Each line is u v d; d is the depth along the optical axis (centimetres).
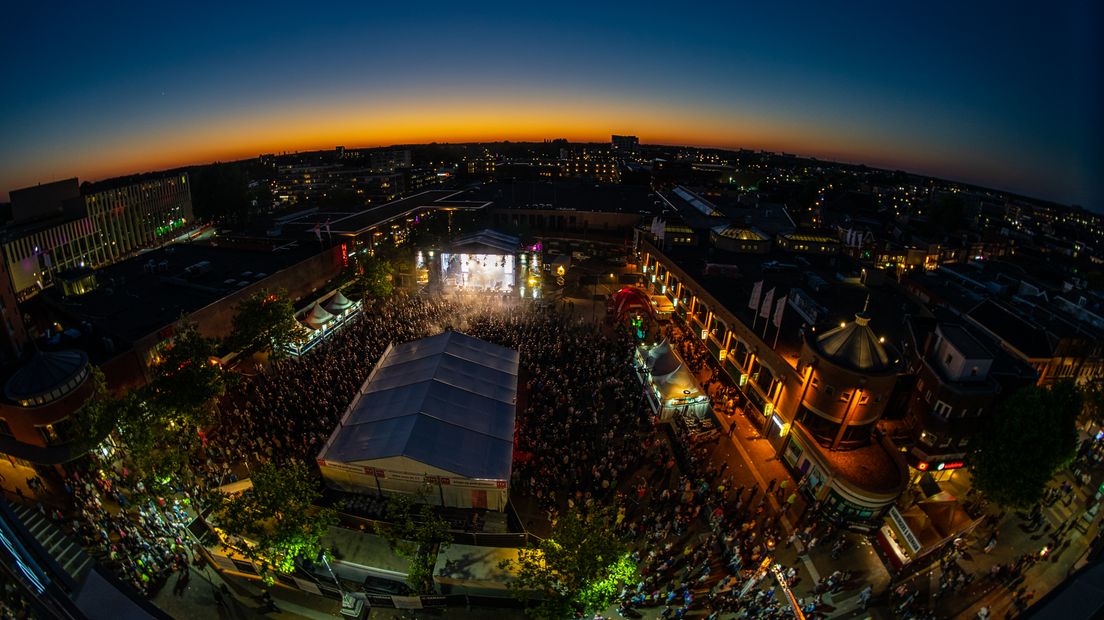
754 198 13000
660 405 4991
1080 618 1011
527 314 7500
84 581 1095
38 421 3866
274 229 8756
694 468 4406
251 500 3192
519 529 3819
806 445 4316
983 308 6266
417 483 3919
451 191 14238
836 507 3997
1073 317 6850
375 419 4341
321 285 7662
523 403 5238
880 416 4256
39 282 9331
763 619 3175
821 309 5709
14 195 9281
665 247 8544
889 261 10281
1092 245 11750
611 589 2944
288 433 4544
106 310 5434
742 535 3803
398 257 8894
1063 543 3828
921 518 3909
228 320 5881
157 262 6981
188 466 3966
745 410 5406
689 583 3422
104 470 4159
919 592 3469
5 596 878
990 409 4184
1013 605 3384
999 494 3819
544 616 2880
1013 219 16800
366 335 6562
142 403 4047
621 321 7294
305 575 3419
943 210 14725
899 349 5106
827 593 3453
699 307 6762
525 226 13288
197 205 12912
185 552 3541
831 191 19275
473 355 5381
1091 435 4866
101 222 11112
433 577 3316
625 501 4075
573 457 4384
